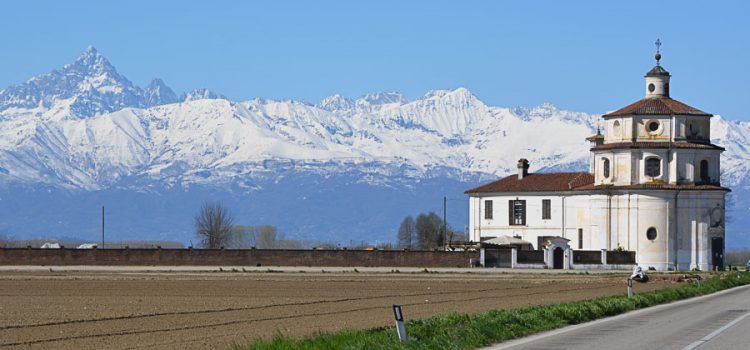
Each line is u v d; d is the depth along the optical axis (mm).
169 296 119438
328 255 198000
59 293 123500
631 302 98250
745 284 154500
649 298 105250
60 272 173500
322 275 169750
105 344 72500
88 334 78750
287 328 81688
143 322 88125
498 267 198250
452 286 142125
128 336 77188
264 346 61469
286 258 198000
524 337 70062
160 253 196875
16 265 194500
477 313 87125
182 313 96812
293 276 165875
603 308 89250
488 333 68375
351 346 60969
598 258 198250
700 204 199750
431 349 61625
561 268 197750
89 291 127250
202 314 95875
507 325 73000
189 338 75438
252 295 121938
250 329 81688
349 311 98875
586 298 115062
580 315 83250
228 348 66625
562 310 83125
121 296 119125
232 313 97000
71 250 196000
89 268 187125
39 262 195375
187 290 130125
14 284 139875
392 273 178875
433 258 198125
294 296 120562
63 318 91500
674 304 104500
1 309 100562
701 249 199250
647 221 198250
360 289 134125
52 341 74438
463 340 65125
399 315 63844
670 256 198375
